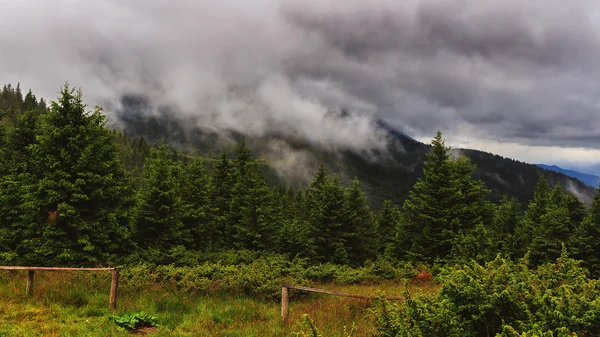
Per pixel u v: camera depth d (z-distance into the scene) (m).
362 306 10.84
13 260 16.56
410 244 27.67
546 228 25.06
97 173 18.05
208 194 32.22
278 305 12.07
